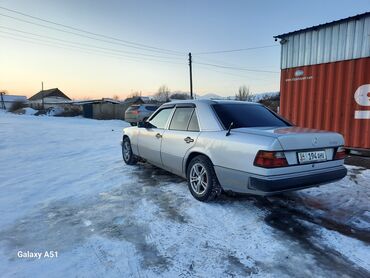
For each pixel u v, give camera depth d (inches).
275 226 135.0
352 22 289.1
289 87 349.4
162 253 112.7
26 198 173.8
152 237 124.8
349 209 155.3
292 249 115.7
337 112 306.0
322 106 318.0
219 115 162.6
